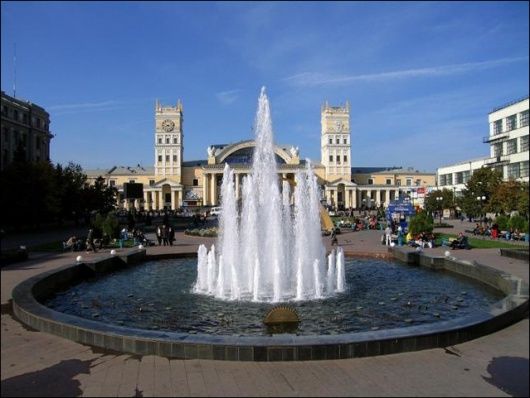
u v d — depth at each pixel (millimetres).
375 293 17297
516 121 63031
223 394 7664
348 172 145875
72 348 9953
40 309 12125
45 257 27125
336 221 62500
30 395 7617
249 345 9141
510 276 16594
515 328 11094
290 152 138500
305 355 9102
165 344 9422
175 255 28750
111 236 34750
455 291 17703
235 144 135250
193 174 144875
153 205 137500
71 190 62594
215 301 16094
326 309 14766
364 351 9273
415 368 8672
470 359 9070
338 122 146125
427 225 33594
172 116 141125
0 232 40562
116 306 15625
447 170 97875
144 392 7746
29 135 80188
